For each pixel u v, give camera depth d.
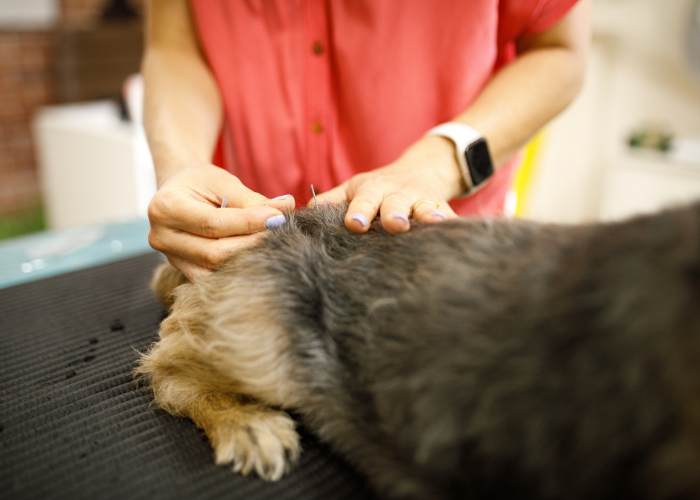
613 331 0.68
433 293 0.84
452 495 0.81
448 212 1.07
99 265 1.72
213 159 1.73
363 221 0.98
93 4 4.94
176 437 0.96
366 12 1.38
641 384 0.66
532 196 3.15
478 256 0.86
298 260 1.01
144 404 1.05
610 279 0.69
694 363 0.63
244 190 1.12
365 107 1.47
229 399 1.04
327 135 1.55
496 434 0.75
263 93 1.53
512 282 0.79
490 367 0.76
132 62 4.93
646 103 3.73
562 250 0.79
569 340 0.71
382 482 0.86
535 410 0.72
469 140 1.27
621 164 3.41
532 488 0.74
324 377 0.95
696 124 3.64
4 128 4.54
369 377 0.88
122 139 3.22
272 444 0.91
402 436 0.84
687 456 0.64
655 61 3.63
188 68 1.54
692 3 3.41
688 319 0.63
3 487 0.82
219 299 1.03
